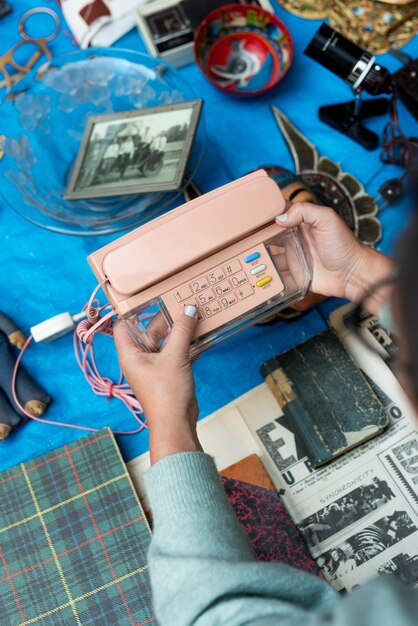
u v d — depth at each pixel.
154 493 0.56
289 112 1.03
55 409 0.89
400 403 0.85
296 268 0.79
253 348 0.91
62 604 0.77
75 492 0.82
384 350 0.87
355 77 0.91
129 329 0.72
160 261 0.68
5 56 1.04
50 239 0.97
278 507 0.80
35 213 0.90
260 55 1.05
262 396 0.88
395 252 0.28
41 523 0.81
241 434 0.86
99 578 0.78
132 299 0.69
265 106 1.03
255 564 0.49
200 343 0.75
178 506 0.55
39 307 0.94
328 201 0.97
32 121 0.97
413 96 0.99
